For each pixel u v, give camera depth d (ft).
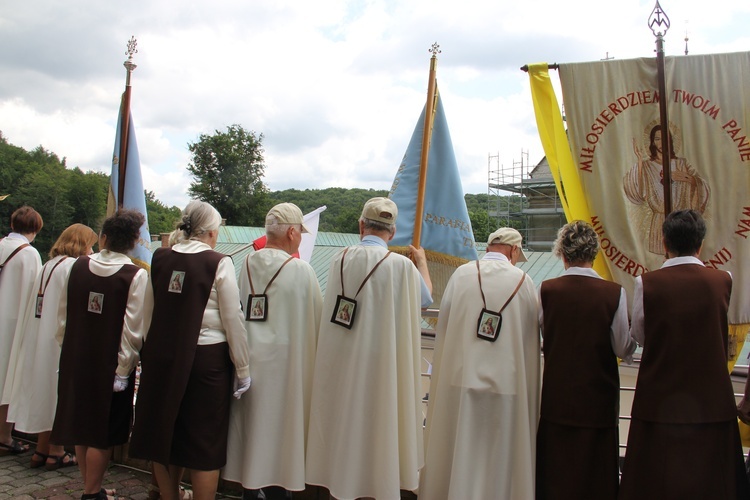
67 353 11.84
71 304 12.00
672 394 9.31
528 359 10.97
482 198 167.94
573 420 10.11
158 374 10.38
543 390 10.59
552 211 120.98
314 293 11.45
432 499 11.19
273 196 220.84
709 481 9.11
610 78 12.91
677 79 12.56
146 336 10.81
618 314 10.09
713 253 12.35
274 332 10.98
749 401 10.12
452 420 11.18
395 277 10.81
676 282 9.59
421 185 14.01
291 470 10.78
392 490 10.30
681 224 9.84
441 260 14.78
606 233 12.87
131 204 16.63
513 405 10.69
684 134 12.52
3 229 202.39
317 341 11.25
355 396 10.60
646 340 9.64
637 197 12.77
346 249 11.23
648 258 12.66
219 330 10.53
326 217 211.41
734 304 12.23
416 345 10.96
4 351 14.79
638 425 9.57
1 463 14.53
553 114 13.20
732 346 12.21
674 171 12.59
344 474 10.51
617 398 10.32
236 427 11.00
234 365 10.64
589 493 10.03
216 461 10.39
